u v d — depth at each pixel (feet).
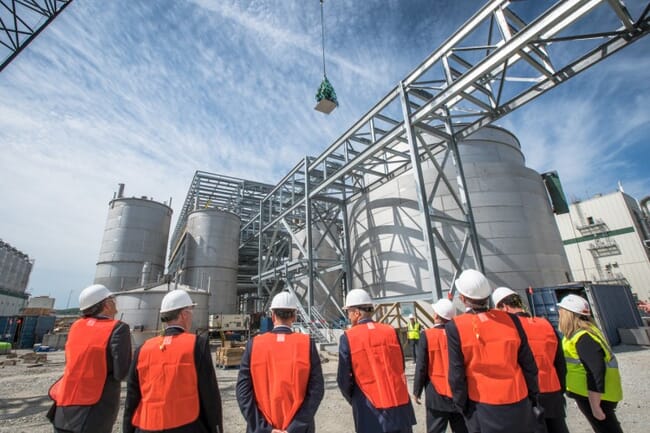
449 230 55.31
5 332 91.66
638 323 52.85
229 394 31.48
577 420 20.62
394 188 64.18
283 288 86.28
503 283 52.03
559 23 31.73
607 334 46.09
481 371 9.63
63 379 11.29
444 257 54.60
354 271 70.85
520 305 13.93
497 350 9.65
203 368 9.78
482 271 46.24
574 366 12.85
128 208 107.96
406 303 51.72
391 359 11.59
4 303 159.84
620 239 109.70
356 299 12.86
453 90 40.83
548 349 12.69
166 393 9.26
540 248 55.36
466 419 9.80
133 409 9.59
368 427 10.64
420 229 57.98
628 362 36.01
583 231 118.21
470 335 10.03
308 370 9.79
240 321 74.84
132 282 101.81
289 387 9.42
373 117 55.72
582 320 12.57
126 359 11.69
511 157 62.23
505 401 9.16
